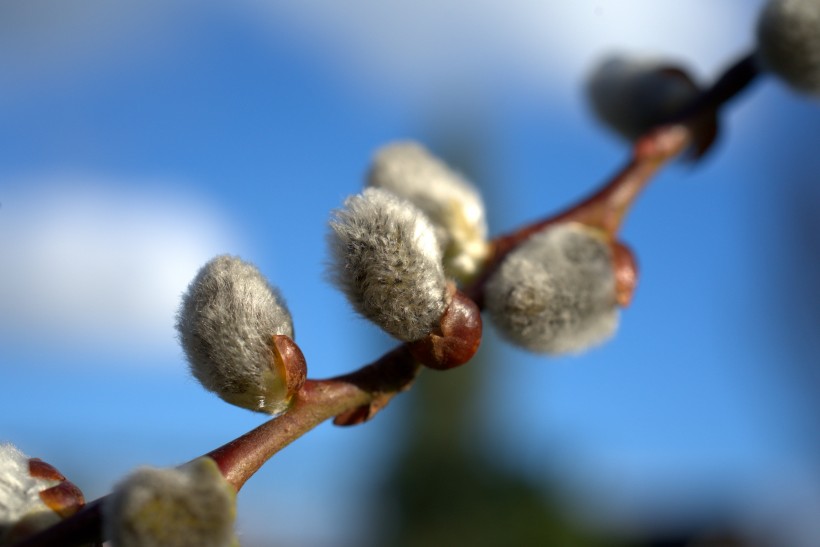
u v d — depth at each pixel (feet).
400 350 0.67
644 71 0.92
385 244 0.63
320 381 0.66
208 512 0.57
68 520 0.61
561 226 0.74
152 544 0.57
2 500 0.62
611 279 0.70
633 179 0.84
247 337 0.64
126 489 0.57
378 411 0.67
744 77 0.88
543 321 0.69
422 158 0.79
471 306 0.65
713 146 0.89
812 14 0.83
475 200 0.77
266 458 0.64
